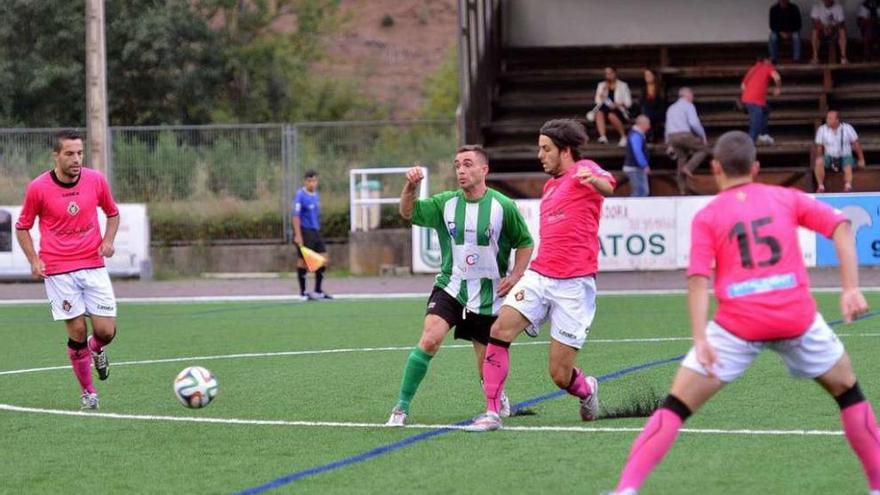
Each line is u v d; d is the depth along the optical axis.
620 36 70.00
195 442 19.66
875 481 14.12
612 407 21.88
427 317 20.66
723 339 13.78
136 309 45.69
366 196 61.62
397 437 19.66
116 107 97.12
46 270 23.30
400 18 151.75
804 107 65.12
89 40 56.78
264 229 65.62
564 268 19.78
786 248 13.76
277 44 113.25
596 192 19.80
